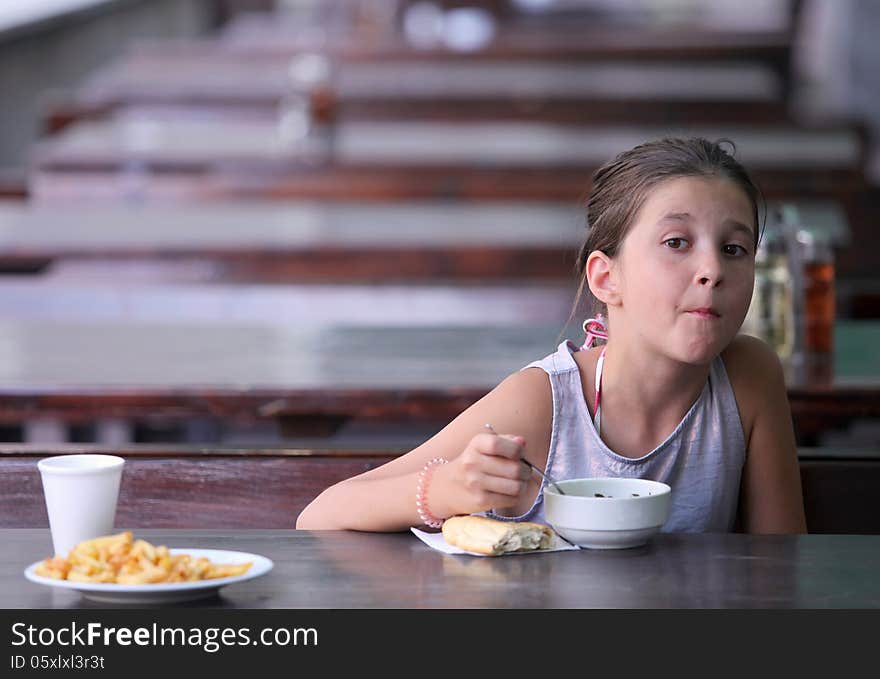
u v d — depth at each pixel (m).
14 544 4.38
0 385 7.71
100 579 3.65
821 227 17.80
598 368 4.99
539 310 15.44
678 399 5.00
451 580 3.90
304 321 15.00
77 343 9.71
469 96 21.41
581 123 21.45
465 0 29.31
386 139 20.41
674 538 4.46
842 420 7.61
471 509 4.38
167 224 17.20
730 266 4.59
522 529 4.24
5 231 16.70
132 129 20.77
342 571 4.02
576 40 25.03
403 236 17.08
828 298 8.55
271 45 24.42
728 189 4.61
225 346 9.55
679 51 24.05
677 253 4.59
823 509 6.29
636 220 4.67
